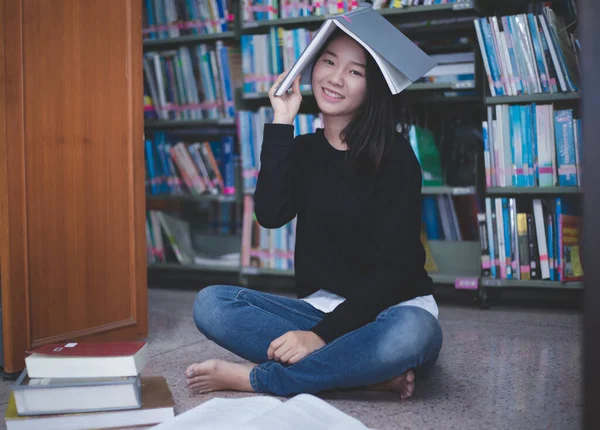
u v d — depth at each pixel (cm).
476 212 308
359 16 157
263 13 326
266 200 163
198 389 158
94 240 199
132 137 211
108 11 202
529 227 282
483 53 284
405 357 143
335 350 146
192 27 342
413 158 157
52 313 186
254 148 327
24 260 177
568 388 165
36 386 128
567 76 275
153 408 132
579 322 259
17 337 175
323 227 163
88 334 196
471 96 297
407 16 301
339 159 162
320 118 302
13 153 174
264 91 324
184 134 362
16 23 174
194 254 351
